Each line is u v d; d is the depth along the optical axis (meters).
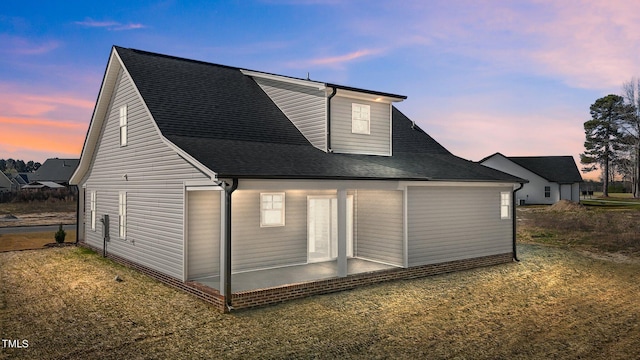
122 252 14.71
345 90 14.15
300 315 9.06
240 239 12.32
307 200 13.80
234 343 7.45
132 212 14.02
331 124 14.17
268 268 12.82
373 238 14.04
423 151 18.17
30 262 15.01
